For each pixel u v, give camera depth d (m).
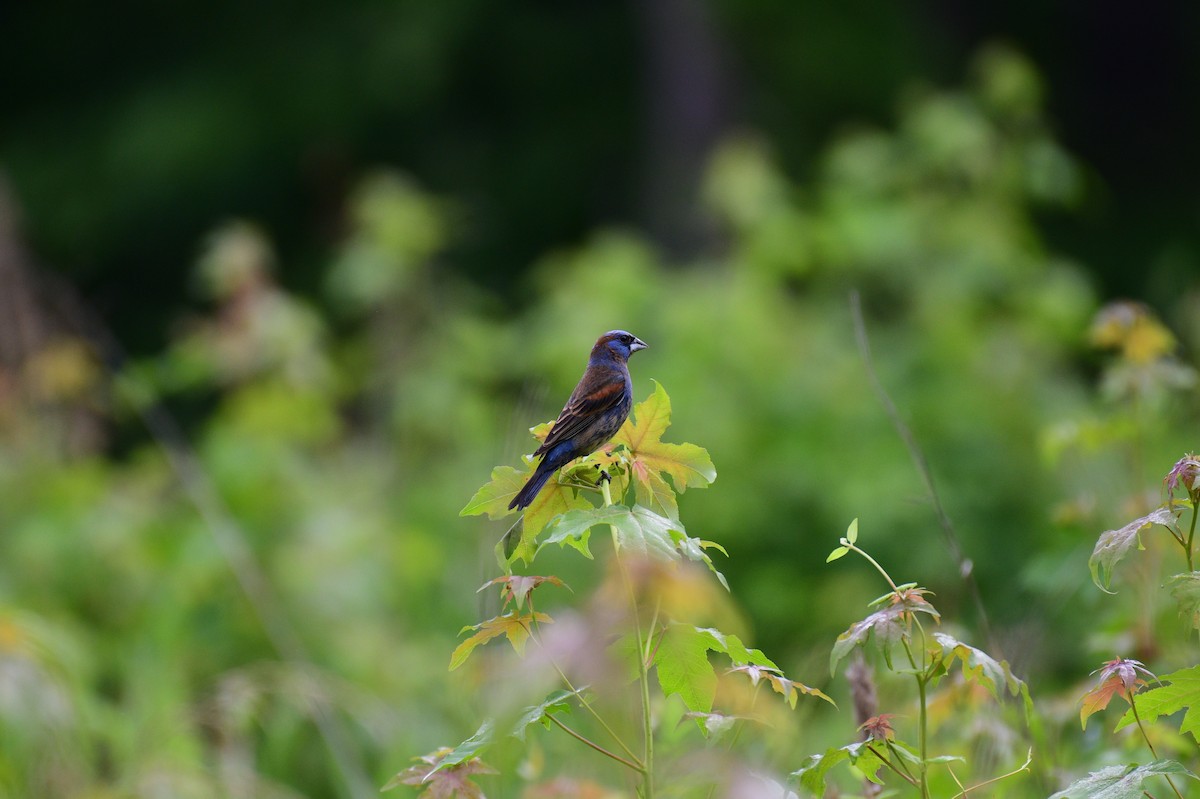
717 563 13.07
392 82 25.61
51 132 27.12
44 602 10.77
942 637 4.47
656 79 25.30
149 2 27.45
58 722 8.24
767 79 24.62
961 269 15.09
